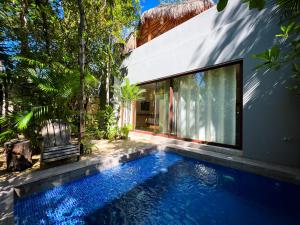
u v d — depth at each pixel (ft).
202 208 8.36
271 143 12.07
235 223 7.21
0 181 8.73
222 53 14.99
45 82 13.02
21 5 18.30
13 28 18.35
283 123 11.57
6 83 15.21
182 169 13.32
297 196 9.45
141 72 24.48
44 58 17.75
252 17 13.15
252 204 8.76
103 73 26.96
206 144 16.48
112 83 29.63
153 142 19.94
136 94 23.39
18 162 10.13
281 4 6.91
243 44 13.61
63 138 12.21
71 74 13.32
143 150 15.80
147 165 14.08
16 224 7.10
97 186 10.50
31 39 20.42
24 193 8.43
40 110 12.01
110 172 12.56
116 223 7.25
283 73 11.53
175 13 21.68
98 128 22.29
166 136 20.88
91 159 12.68
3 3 16.67
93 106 28.02
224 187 10.48
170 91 20.56
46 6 19.24
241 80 14.12
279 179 10.27
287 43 11.38
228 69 15.17
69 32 23.45
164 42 20.88
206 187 10.48
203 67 16.55
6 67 15.94
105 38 25.09
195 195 9.57
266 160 12.27
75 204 8.64
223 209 8.27
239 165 12.19
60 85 13.12
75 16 22.53
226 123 15.19
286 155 11.43
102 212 8.04
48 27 21.04
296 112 11.09
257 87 12.76
